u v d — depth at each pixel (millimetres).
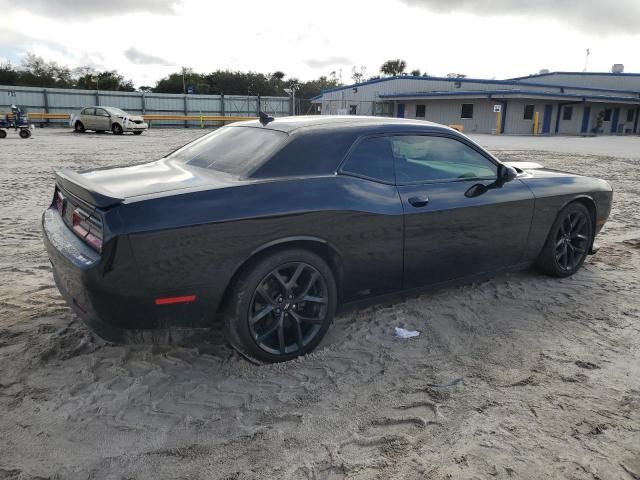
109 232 2537
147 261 2607
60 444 2395
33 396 2754
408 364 3193
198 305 2805
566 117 41375
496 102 37469
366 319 3822
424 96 39812
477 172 3977
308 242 3080
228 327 2990
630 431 2562
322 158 3223
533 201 4223
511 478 2227
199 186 2883
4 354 3162
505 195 4035
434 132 3770
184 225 2660
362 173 3342
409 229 3469
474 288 4496
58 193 3516
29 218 6777
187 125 42781
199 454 2354
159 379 2955
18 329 3494
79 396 2768
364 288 3445
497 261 4156
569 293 4422
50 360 3119
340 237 3166
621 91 45906
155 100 42250
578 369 3170
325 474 2242
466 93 37344
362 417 2645
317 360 3213
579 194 4578
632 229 6953
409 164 3598
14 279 4441
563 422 2627
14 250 5309
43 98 37906
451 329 3689
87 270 2590
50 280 4441
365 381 2988
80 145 19453
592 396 2873
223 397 2799
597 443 2467
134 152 16422
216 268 2779
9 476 2186
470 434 2521
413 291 3729
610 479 2229
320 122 3486
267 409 2695
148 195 2729
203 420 2594
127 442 2422
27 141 21422
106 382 2906
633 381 3041
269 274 2961
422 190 3574
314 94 83625
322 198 3080
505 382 3006
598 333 3680
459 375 3074
